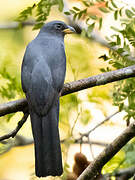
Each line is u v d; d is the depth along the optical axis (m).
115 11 10.17
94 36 13.08
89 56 12.58
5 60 12.27
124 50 10.09
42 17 10.33
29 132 12.45
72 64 12.39
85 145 14.48
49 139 9.45
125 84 10.44
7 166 14.89
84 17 10.41
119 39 10.12
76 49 12.54
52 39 11.80
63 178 10.49
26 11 10.37
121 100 10.43
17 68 12.09
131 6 10.41
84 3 10.16
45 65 10.30
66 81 12.36
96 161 9.88
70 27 12.54
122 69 10.08
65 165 10.64
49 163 9.28
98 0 10.17
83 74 12.46
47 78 10.02
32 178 10.60
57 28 12.39
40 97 9.75
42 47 11.01
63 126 11.97
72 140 11.20
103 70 10.49
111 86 12.46
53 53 10.78
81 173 10.53
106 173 10.70
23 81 10.23
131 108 10.38
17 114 12.22
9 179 14.77
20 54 13.11
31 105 9.75
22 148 14.98
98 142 13.01
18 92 11.57
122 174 10.59
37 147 9.40
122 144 9.77
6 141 11.63
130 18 10.14
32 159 14.96
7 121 11.48
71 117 12.19
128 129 9.74
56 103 9.89
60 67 10.54
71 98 11.90
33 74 10.09
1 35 13.69
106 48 13.16
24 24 13.38
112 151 9.82
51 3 10.25
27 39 13.97
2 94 11.41
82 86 10.18
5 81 12.00
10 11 14.66
